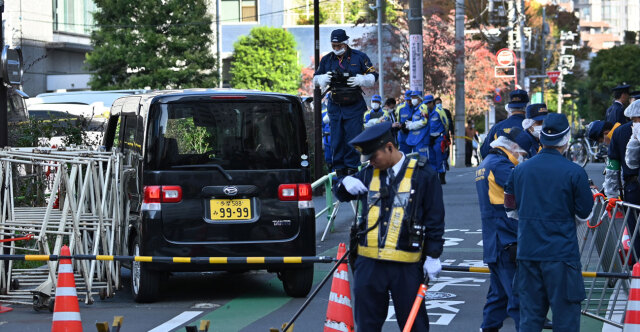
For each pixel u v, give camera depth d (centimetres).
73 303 834
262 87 6575
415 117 2155
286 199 1070
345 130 1159
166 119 1055
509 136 832
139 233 1052
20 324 957
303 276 1080
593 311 998
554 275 708
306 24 7019
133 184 1100
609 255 1011
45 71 5069
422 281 666
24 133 1945
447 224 1728
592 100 10219
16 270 1233
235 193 1055
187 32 4706
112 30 4672
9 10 4800
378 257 655
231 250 1051
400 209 654
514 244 808
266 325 936
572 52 10362
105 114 2594
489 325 843
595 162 3734
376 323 673
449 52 4572
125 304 1070
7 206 1141
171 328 925
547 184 715
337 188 681
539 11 7944
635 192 1078
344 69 1160
